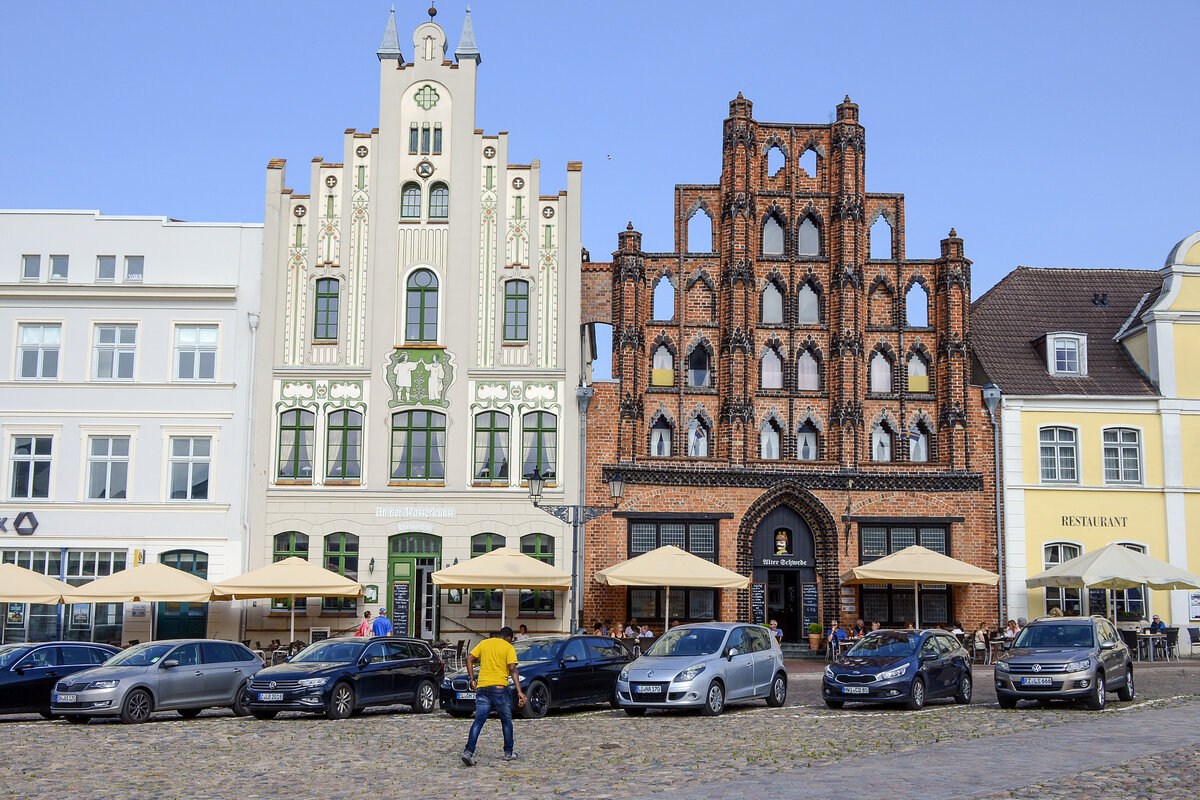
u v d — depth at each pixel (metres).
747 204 42.44
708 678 24.44
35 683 25.72
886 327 42.62
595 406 40.84
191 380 40.47
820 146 43.50
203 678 25.77
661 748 19.58
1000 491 41.81
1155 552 42.19
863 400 42.12
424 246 41.34
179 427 40.28
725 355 41.72
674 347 41.88
